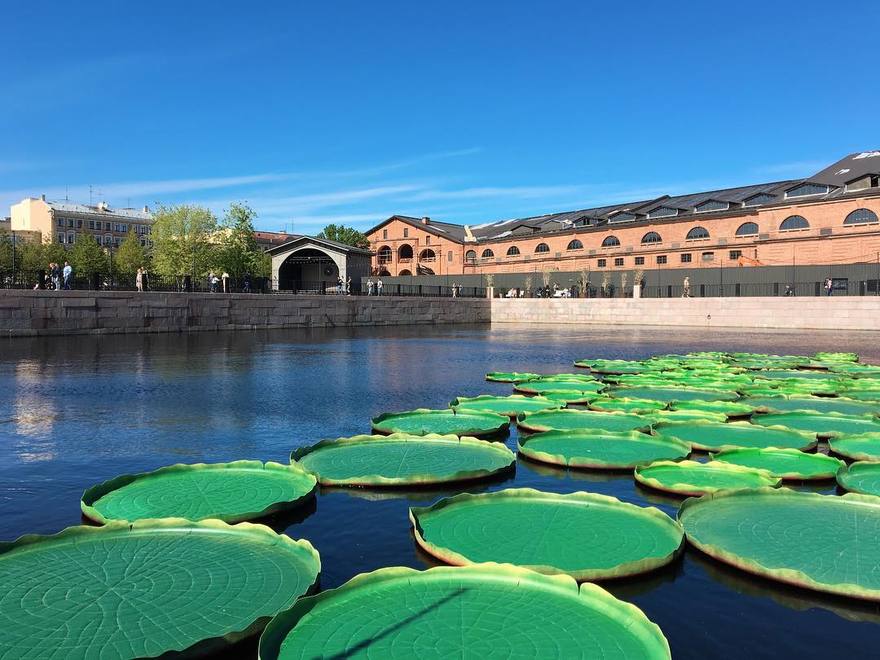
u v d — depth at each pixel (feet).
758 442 26.21
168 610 11.80
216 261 213.46
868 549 14.92
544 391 40.16
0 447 26.55
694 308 132.46
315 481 20.10
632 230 207.72
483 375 51.06
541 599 12.14
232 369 54.03
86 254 215.51
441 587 12.63
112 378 47.73
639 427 28.76
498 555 14.53
